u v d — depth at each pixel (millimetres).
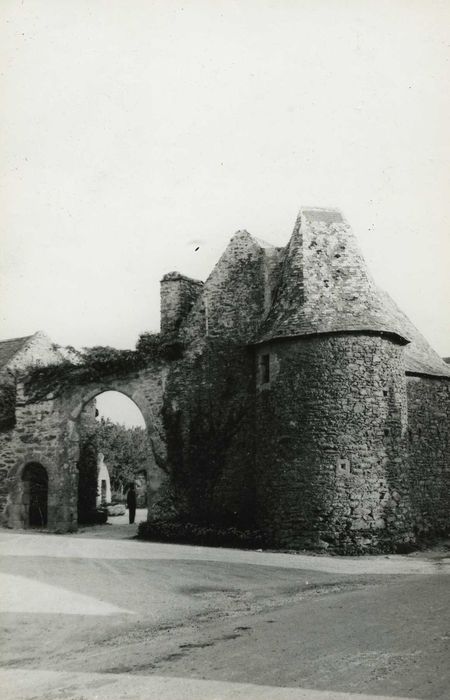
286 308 17516
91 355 22016
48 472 22156
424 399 20344
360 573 12367
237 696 5250
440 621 7770
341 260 17938
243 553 15391
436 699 5055
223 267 20469
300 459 16391
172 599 9562
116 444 55719
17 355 23469
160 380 20766
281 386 17016
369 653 6414
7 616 8312
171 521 19203
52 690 5613
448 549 17469
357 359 16594
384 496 16266
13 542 17188
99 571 11797
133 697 5336
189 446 19859
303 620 8031
